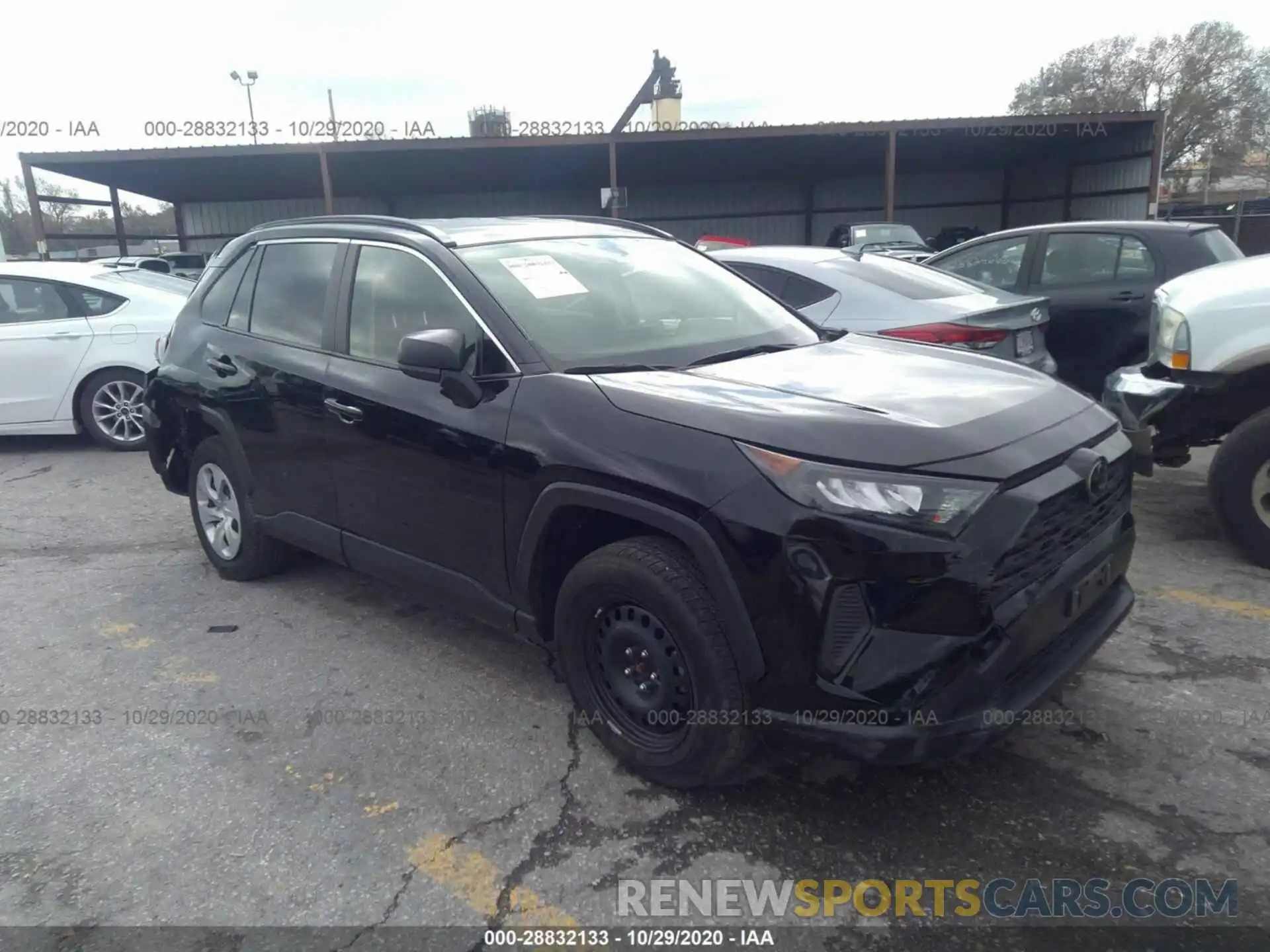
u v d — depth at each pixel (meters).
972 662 2.54
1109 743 3.27
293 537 4.41
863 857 2.75
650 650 2.94
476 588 3.50
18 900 2.66
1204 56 45.19
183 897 2.66
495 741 3.40
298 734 3.48
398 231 3.93
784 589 2.56
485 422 3.29
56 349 8.02
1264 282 4.59
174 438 5.16
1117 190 24.80
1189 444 5.05
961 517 2.51
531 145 20.33
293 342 4.25
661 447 2.81
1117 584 3.34
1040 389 3.23
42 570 5.36
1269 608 4.30
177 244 29.45
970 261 8.47
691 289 4.09
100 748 3.43
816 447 2.62
